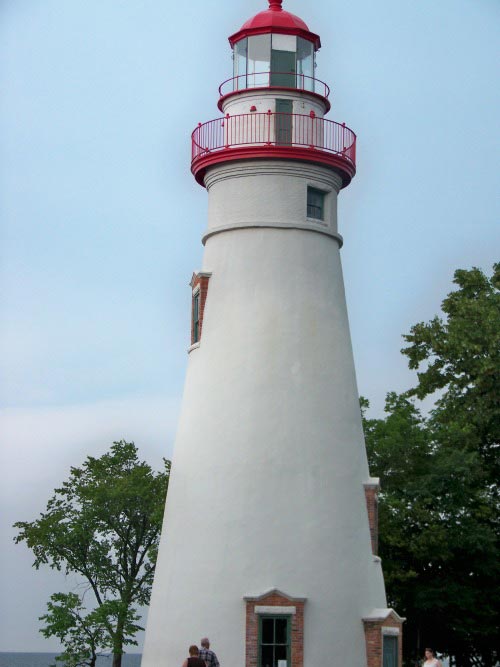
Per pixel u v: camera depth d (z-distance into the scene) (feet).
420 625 142.00
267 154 109.40
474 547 139.23
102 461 147.95
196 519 105.29
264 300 108.27
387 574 134.92
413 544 135.23
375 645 102.58
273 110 112.06
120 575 142.20
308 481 104.83
